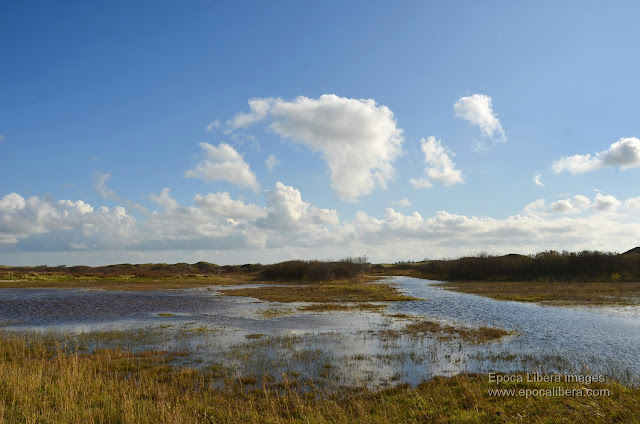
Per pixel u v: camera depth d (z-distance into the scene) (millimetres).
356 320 30062
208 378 15258
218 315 33500
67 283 76875
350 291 55812
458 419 10336
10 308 38750
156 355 18938
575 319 29422
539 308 36156
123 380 14750
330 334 24047
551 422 9656
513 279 75000
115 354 19156
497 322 28438
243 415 11172
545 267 71375
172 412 11047
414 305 40156
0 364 14922
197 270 149250
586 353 18828
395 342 21516
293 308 38219
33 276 87125
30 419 10086
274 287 66250
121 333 24922
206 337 23438
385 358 17984
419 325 27312
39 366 15750
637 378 14336
